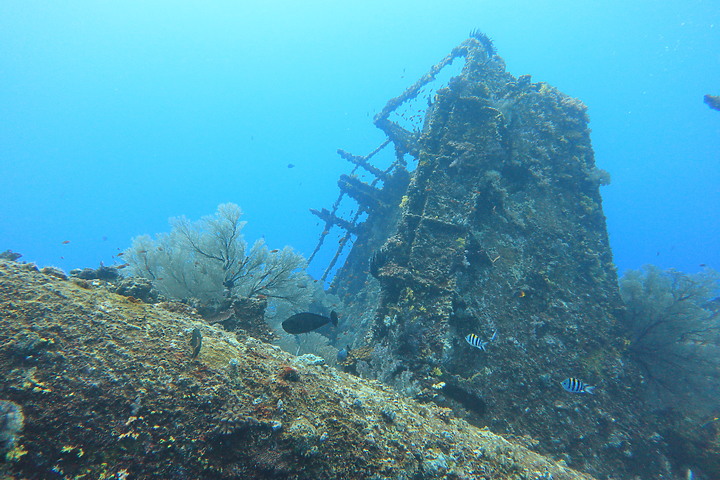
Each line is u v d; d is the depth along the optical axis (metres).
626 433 6.59
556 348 7.57
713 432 6.53
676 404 7.14
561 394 6.89
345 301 16.80
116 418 2.15
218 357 2.88
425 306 7.07
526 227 9.59
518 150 10.61
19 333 2.35
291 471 2.31
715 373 7.49
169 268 7.14
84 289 3.13
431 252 7.97
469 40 15.23
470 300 7.50
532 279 8.65
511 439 5.67
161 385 2.41
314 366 3.68
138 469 2.01
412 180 9.91
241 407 2.50
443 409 4.20
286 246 8.62
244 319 5.71
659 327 8.06
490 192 9.37
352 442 2.68
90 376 2.28
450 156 9.85
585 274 9.23
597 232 10.26
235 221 8.09
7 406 1.97
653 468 6.30
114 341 2.60
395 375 6.14
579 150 11.91
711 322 8.33
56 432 1.98
